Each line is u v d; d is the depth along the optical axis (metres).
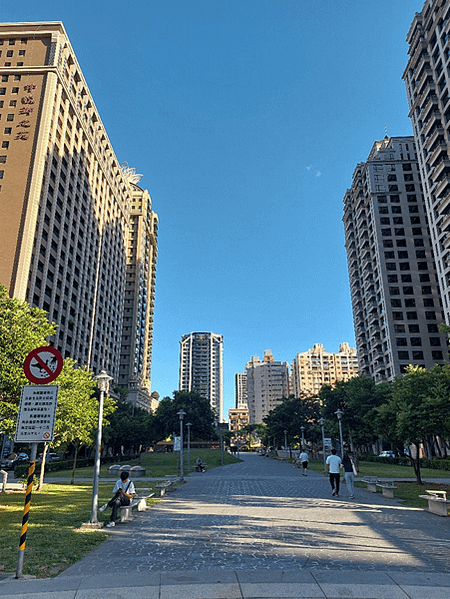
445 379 19.58
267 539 8.59
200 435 70.69
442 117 58.31
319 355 183.62
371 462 50.78
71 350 61.03
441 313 78.12
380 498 16.12
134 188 124.31
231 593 5.25
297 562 6.79
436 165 60.59
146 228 123.62
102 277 77.00
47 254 53.53
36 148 52.88
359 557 7.11
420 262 81.88
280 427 63.75
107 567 6.58
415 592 5.28
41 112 54.62
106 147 80.38
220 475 29.77
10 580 5.89
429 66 62.41
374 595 5.18
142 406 107.31
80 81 65.50
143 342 117.94
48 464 37.38
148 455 66.19
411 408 20.84
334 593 5.25
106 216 80.00
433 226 61.59
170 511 12.80
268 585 5.56
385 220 84.94
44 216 53.44
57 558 7.08
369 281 86.56
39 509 13.45
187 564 6.72
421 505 14.35
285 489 19.22
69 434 21.03
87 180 69.88
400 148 90.12
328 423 34.72
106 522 10.70
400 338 76.88
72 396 19.88
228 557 7.15
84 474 33.78
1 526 10.32
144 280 120.56
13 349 14.73
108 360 78.75
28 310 16.77
